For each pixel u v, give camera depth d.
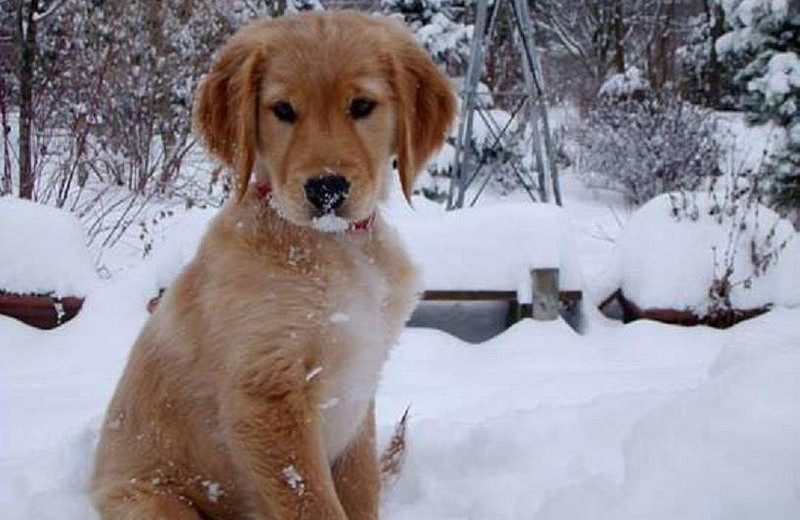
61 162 3.04
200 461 1.07
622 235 2.15
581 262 2.64
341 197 1.00
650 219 2.08
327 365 1.04
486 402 1.45
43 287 1.89
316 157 1.01
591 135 4.85
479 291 1.92
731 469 0.96
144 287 1.95
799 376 1.04
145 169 3.29
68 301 1.90
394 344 1.10
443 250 1.94
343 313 1.03
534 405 1.43
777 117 3.44
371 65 1.04
